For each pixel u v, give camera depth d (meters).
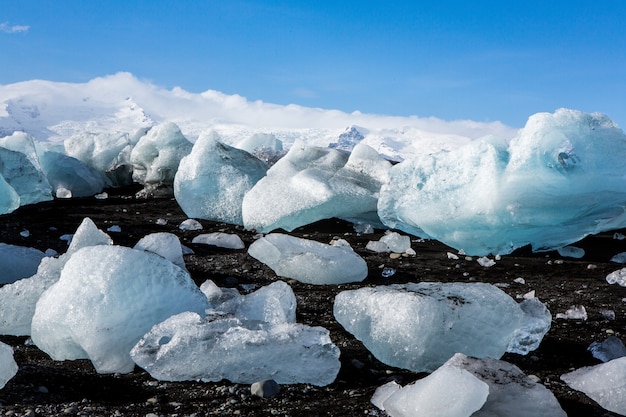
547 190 6.48
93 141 14.65
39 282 3.73
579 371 2.86
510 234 6.76
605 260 6.40
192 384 2.80
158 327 3.04
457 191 7.00
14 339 3.60
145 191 11.94
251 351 2.80
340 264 5.26
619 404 2.52
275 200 8.13
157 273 3.30
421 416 2.26
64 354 3.19
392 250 6.83
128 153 14.14
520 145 6.72
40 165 11.90
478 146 6.98
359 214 8.37
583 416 2.45
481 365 2.57
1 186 9.12
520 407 2.34
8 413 2.30
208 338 2.87
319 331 2.92
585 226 6.74
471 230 6.82
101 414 2.35
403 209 7.40
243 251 6.46
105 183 14.03
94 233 4.75
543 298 4.68
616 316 4.13
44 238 7.03
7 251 5.05
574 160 6.49
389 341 3.15
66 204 10.57
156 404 2.50
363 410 2.45
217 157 9.14
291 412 2.43
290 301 3.64
